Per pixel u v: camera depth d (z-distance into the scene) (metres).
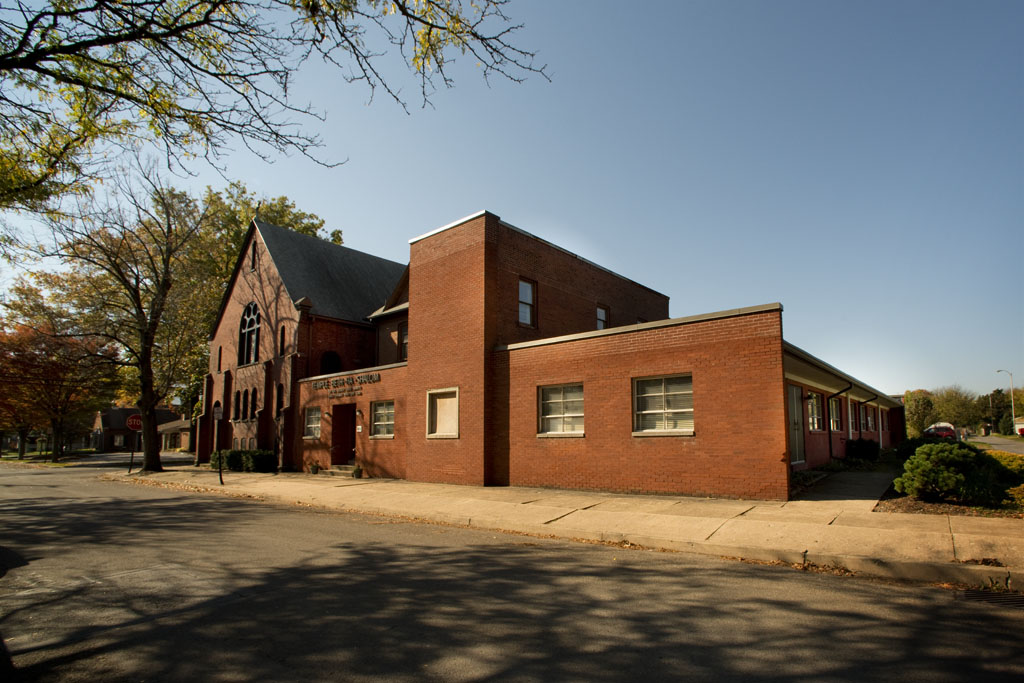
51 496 18.08
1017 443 55.59
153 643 5.10
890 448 34.38
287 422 26.47
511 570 7.74
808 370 16.00
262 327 30.09
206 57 6.37
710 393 13.40
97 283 33.53
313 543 9.70
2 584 7.11
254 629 5.43
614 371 15.16
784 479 12.18
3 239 10.36
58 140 7.93
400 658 4.70
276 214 42.28
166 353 40.31
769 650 4.82
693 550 8.98
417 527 11.59
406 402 20.72
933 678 4.26
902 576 7.28
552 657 4.70
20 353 38.81
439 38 6.44
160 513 13.72
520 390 17.28
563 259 22.06
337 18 6.16
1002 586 6.70
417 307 20.55
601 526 10.56
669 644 4.98
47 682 4.30
